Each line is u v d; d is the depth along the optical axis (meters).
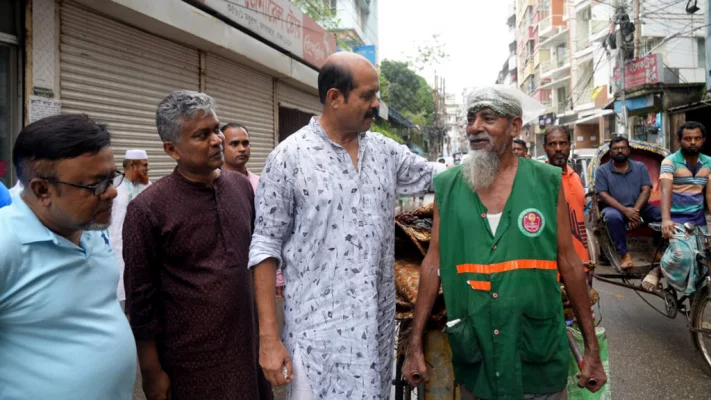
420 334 2.07
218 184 2.22
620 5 17.47
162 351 2.13
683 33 18.30
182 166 2.13
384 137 2.18
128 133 5.93
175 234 2.08
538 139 34.59
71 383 1.51
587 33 28.95
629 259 4.92
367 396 1.89
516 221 1.94
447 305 2.01
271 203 1.93
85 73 5.27
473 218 1.99
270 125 10.08
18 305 1.45
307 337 1.90
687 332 4.80
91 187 1.51
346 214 1.91
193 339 2.09
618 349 4.39
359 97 1.89
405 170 2.23
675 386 3.65
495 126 1.96
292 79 10.41
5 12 4.46
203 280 2.10
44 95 4.76
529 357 1.93
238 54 7.87
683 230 4.04
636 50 17.30
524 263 1.93
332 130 1.97
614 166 5.35
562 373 1.97
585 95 28.36
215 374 2.11
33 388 1.47
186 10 6.33
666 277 4.16
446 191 2.05
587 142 28.77
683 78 16.77
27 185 1.51
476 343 1.97
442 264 2.04
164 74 6.59
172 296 2.10
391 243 2.08
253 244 1.95
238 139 4.17
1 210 1.51
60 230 1.55
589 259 3.67
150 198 2.07
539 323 1.94
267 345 1.87
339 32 17.30
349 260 1.90
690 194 4.56
